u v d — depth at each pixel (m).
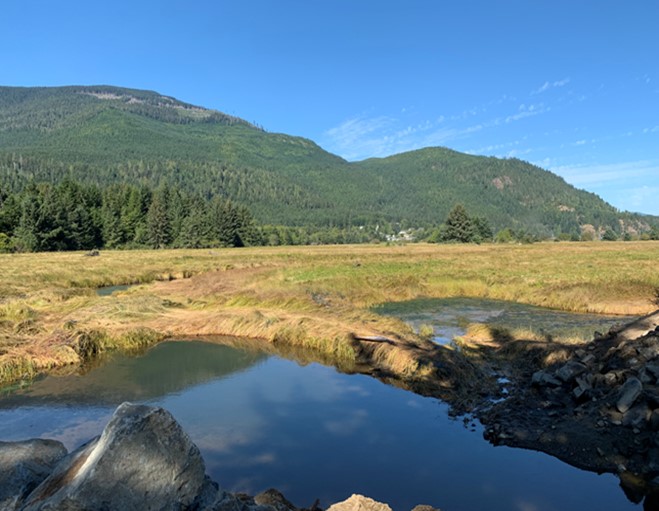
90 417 10.66
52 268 36.75
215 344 17.30
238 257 55.12
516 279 31.12
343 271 35.75
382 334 16.34
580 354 12.95
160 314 20.08
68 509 3.91
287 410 10.97
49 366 14.30
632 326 14.05
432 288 29.11
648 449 8.18
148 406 4.69
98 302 21.12
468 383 12.48
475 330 18.12
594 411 9.57
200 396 11.97
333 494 7.44
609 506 7.14
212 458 8.63
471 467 8.30
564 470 8.20
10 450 5.18
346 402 11.52
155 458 4.40
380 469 8.23
